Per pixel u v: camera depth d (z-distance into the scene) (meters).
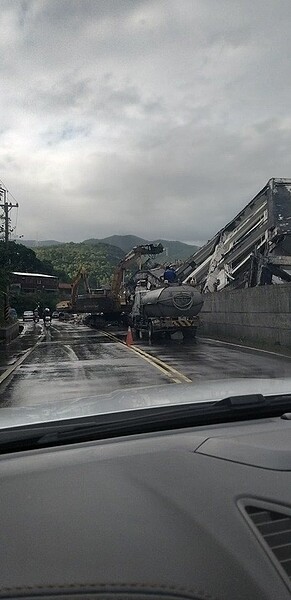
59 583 1.29
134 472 1.93
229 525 1.52
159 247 36.44
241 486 1.74
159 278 28.41
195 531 1.50
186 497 1.70
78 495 1.76
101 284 45.34
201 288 29.02
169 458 2.05
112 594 1.25
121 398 3.20
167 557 1.39
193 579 1.30
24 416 2.78
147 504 1.67
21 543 1.47
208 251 29.52
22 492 1.80
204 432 2.45
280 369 13.73
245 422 2.66
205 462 1.97
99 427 2.48
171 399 3.07
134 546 1.44
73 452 2.23
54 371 14.55
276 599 1.25
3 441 2.35
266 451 2.02
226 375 12.80
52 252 153.88
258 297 21.41
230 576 1.31
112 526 1.55
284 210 23.14
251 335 22.36
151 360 16.78
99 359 17.48
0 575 1.33
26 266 107.44
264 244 24.11
